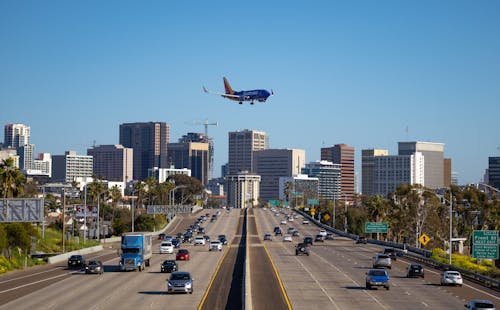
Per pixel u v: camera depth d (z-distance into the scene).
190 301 78.38
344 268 127.94
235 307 73.25
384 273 94.25
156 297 82.25
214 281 101.75
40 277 111.12
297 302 78.38
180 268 124.56
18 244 145.25
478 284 104.19
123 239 119.75
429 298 84.75
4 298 82.25
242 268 124.56
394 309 74.19
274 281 102.31
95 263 115.50
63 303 77.00
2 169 163.38
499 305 79.56
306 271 120.12
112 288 92.31
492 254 114.81
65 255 157.00
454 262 141.75
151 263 136.38
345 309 73.31
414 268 112.44
